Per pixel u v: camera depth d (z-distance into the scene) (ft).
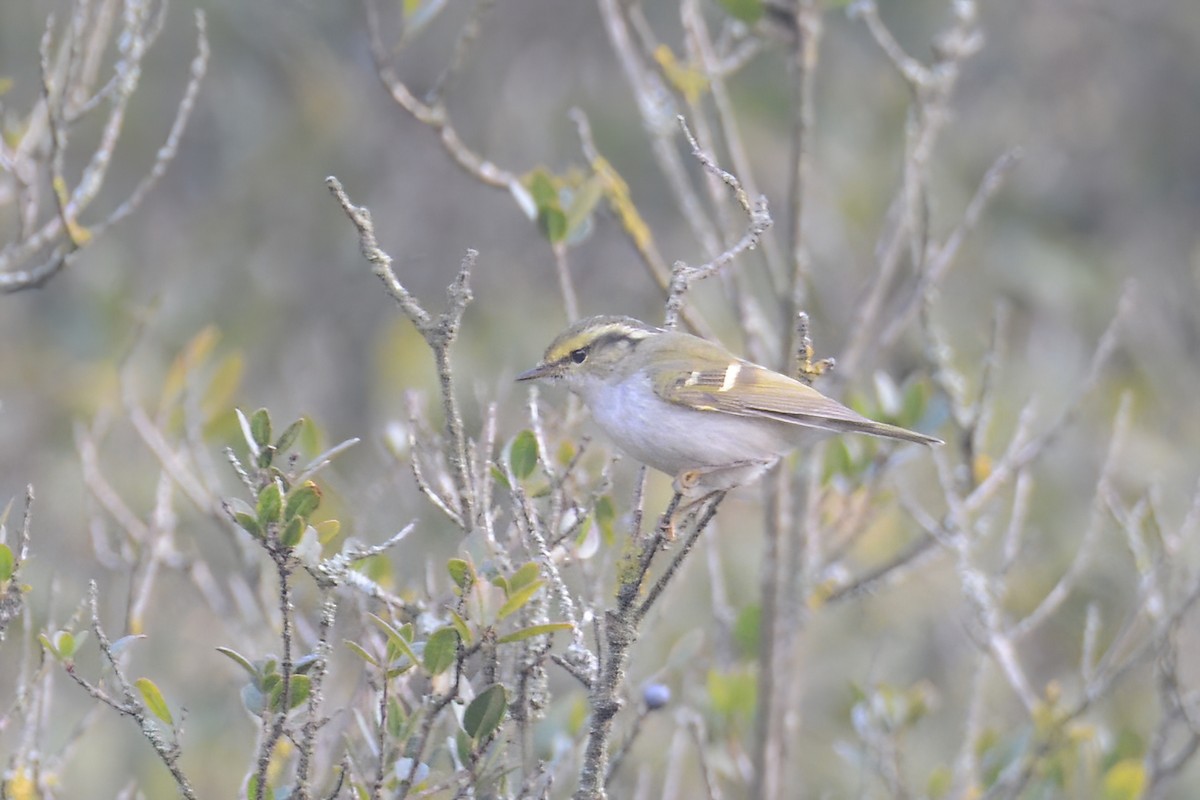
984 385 35.94
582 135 34.63
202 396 39.01
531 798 23.12
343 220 63.36
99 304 54.70
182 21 59.31
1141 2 68.95
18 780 25.63
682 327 36.91
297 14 62.69
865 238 58.44
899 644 49.75
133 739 43.09
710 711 34.35
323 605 21.70
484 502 24.35
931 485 48.70
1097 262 63.05
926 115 37.99
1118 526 41.01
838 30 60.80
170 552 32.68
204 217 61.05
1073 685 48.88
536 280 62.49
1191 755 32.86
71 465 47.09
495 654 23.02
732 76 59.93
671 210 61.05
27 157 33.37
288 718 21.83
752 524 50.60
